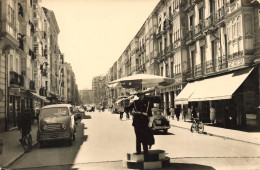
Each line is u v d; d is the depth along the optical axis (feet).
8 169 28.07
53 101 183.52
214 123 86.63
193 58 105.50
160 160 28.30
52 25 211.41
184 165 28.63
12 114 86.69
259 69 62.59
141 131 28.89
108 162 31.99
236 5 68.74
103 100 533.55
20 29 102.99
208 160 31.07
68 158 35.88
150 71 162.91
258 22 63.82
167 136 57.11
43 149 46.34
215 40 86.28
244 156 33.30
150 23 161.38
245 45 65.31
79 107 194.39
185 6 111.65
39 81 144.05
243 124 72.84
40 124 49.11
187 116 112.78
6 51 76.28
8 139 59.82
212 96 71.56
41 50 153.69
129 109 29.91
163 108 147.23
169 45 128.57
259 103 63.41
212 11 88.48
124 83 33.40
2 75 76.74
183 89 101.96
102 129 77.77
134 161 28.17
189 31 105.60
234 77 69.56
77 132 70.95
